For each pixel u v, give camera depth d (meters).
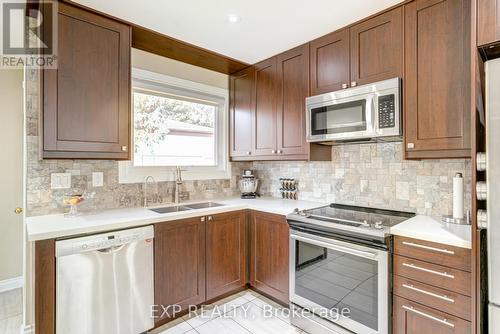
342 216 2.04
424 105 1.72
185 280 2.19
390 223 1.78
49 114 1.74
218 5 1.81
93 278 1.71
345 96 2.05
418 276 1.54
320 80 2.28
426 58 1.71
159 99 2.74
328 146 2.59
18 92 2.76
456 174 1.77
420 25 1.74
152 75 2.59
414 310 1.55
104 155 1.95
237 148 3.11
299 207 2.43
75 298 1.64
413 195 2.10
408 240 1.58
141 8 1.85
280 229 2.32
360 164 2.41
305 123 2.38
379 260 1.66
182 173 2.82
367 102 1.92
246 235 2.63
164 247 2.06
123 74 2.04
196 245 2.26
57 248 1.58
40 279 1.54
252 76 2.91
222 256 2.44
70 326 1.63
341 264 1.86
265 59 2.76
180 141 2.91
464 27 1.58
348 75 2.09
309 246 2.06
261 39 2.32
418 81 1.74
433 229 1.59
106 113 1.96
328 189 2.65
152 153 2.69
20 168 2.78
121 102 2.03
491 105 1.21
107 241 1.75
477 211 1.28
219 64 2.89
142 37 2.26
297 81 2.46
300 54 2.43
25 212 1.94
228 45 2.43
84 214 2.05
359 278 1.77
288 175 3.03
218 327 2.12
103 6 1.83
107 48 1.96
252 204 2.62
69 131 1.81
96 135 1.92
